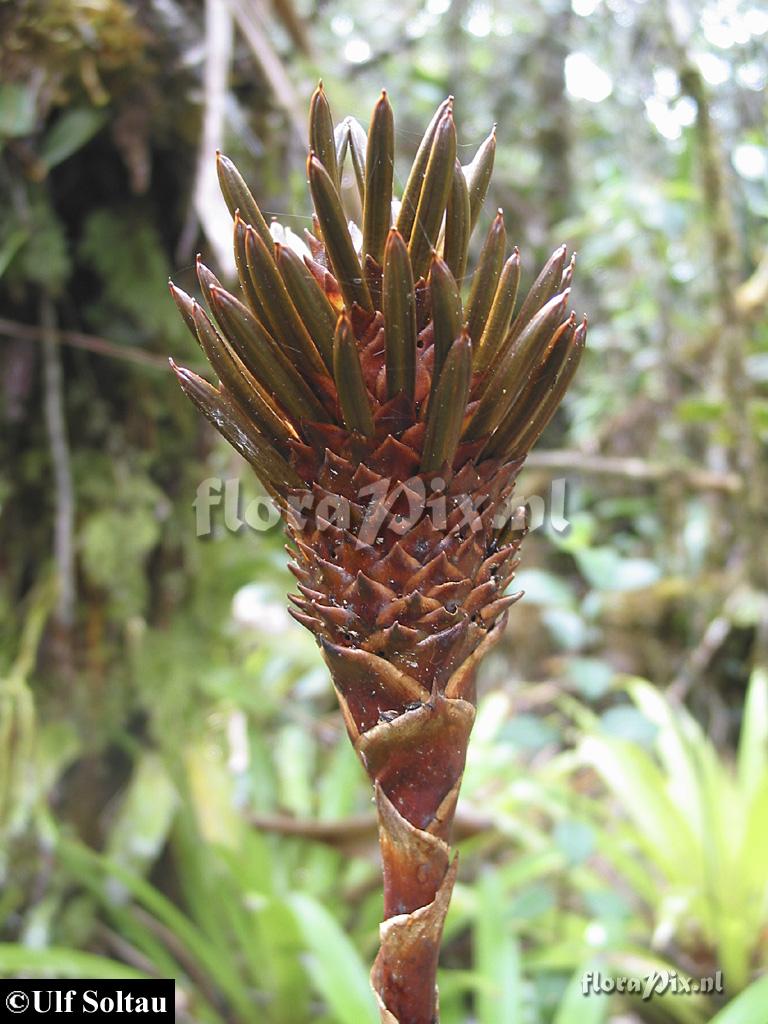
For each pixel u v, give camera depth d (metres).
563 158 1.27
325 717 1.12
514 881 0.73
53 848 0.65
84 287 0.63
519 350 0.17
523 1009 0.64
